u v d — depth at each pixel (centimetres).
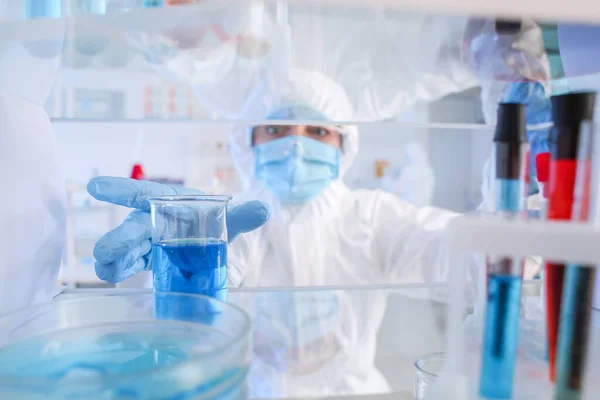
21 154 50
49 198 55
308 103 108
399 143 265
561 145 30
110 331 36
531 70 53
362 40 72
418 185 239
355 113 93
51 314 38
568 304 29
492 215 31
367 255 150
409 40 71
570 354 29
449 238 30
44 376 28
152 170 266
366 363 45
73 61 68
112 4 57
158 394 25
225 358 29
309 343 48
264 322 54
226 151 272
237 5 57
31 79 57
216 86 94
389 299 64
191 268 45
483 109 76
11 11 53
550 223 27
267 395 39
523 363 31
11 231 48
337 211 152
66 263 175
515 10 25
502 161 34
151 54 71
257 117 109
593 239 25
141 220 59
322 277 143
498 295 30
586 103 30
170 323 38
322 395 39
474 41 61
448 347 31
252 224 64
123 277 60
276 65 79
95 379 24
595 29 42
